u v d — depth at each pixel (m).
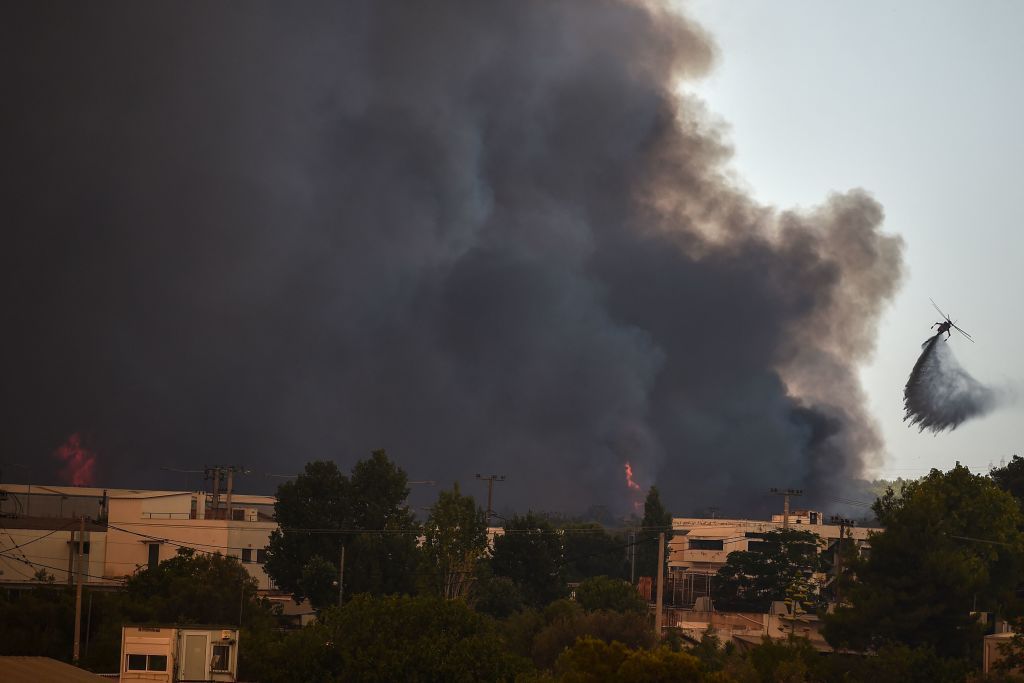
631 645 81.88
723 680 40.59
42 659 54.22
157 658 57.72
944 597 71.38
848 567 77.75
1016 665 60.97
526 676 60.66
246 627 84.50
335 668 65.69
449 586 98.69
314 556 106.38
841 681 64.62
